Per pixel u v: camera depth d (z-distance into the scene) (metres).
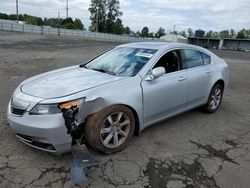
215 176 3.19
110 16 97.00
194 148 3.88
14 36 36.09
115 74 4.02
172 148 3.83
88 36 69.19
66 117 3.05
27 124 3.13
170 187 2.95
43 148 3.21
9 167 3.15
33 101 3.19
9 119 3.38
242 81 10.01
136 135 3.92
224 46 74.06
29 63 11.59
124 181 3.00
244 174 3.27
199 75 4.80
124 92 3.54
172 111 4.41
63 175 3.05
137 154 3.60
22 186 2.83
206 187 2.98
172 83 4.20
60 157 3.42
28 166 3.19
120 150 3.63
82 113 3.16
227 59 22.83
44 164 3.25
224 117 5.31
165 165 3.37
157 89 3.95
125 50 4.69
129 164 3.34
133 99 3.62
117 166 3.28
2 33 41.62
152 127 4.55
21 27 56.47
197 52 5.04
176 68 4.45
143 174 3.15
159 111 4.11
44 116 3.08
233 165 3.46
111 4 95.75
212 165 3.43
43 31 58.94
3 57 13.06
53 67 10.80
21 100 3.30
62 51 18.86
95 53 18.69
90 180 2.99
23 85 3.78
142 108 3.79
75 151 3.19
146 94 3.79
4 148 3.57
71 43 30.72
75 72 4.16
